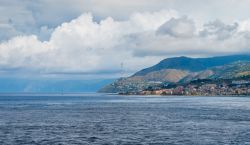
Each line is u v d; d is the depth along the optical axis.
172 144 87.81
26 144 87.69
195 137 98.62
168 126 127.06
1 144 87.75
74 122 143.12
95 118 162.88
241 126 125.50
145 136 101.06
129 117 168.38
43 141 92.06
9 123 138.38
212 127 122.81
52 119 157.12
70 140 93.75
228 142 90.12
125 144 87.81
